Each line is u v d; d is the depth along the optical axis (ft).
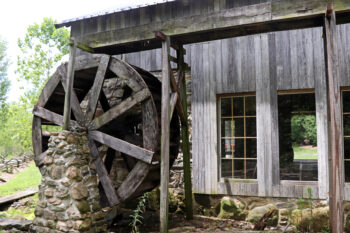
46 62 45.09
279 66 15.03
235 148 15.93
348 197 13.34
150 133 13.15
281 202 14.56
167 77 11.96
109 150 16.85
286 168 19.39
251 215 14.79
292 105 19.66
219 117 16.30
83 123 14.48
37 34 44.65
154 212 16.65
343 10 9.62
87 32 16.40
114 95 17.97
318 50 14.38
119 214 15.34
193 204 16.31
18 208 17.10
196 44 16.80
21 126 46.29
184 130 14.97
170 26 11.95
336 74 9.61
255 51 15.53
